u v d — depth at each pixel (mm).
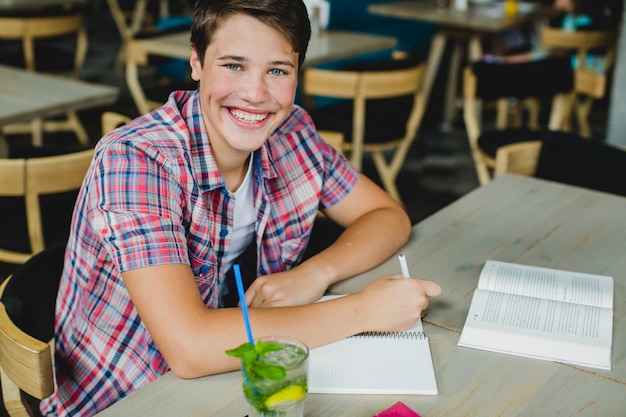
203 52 1307
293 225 1652
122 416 1097
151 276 1223
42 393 1225
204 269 1442
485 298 1434
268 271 1661
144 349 1406
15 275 1431
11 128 4664
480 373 1206
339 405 1117
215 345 1187
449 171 4406
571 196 1978
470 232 1742
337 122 3686
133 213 1251
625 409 1125
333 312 1289
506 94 3445
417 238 1706
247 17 1252
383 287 1338
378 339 1288
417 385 1162
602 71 5246
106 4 8766
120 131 1363
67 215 2549
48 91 2990
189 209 1372
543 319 1357
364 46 3963
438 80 6016
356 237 1597
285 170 1634
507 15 4848
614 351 1275
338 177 1724
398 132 3654
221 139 1403
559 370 1218
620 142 3707
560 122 3580
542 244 1692
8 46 6555
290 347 1034
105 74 6297
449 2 5082
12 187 2186
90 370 1434
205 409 1115
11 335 1235
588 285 1485
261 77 1293
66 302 1461
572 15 5281
